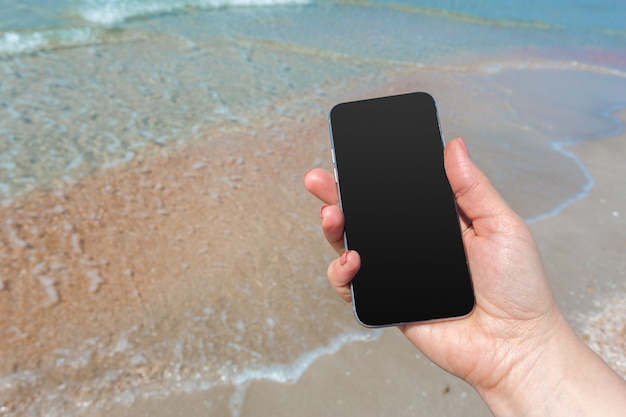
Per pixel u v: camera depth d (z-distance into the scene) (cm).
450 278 31
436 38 135
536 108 98
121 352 45
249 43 117
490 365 30
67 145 72
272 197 66
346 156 33
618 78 119
